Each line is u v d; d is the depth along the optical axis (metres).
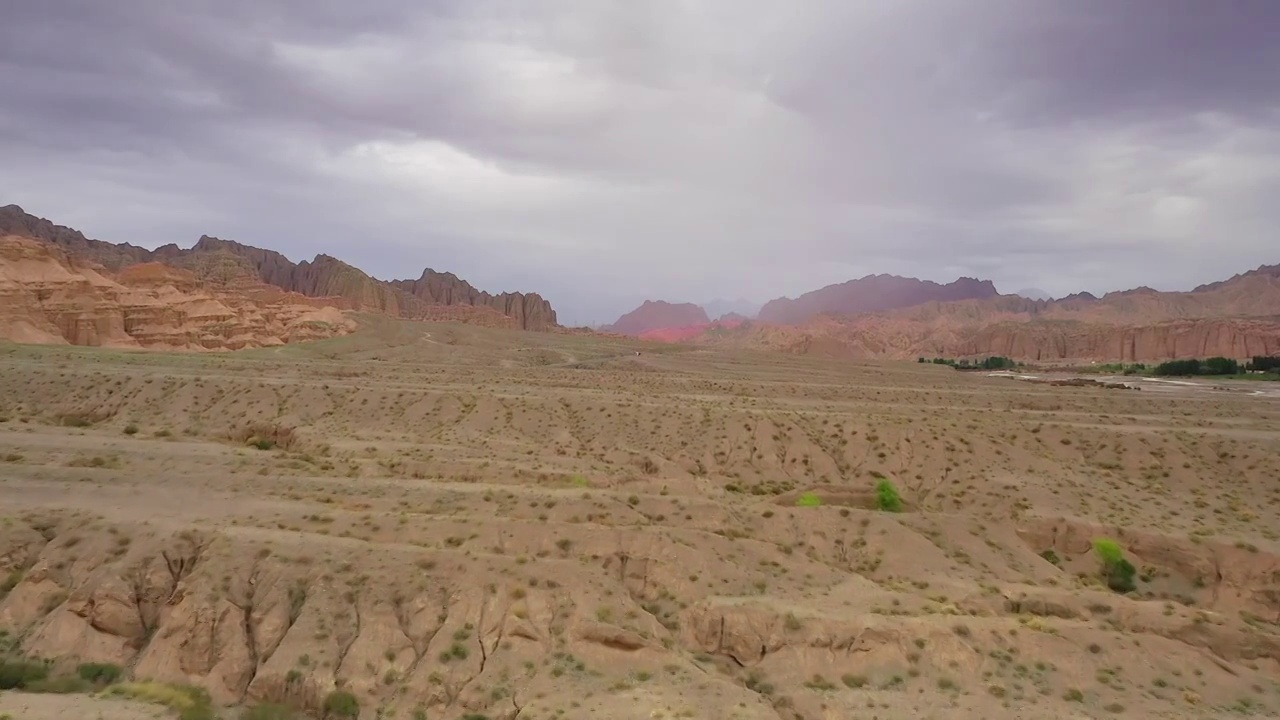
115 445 56.06
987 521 52.75
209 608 34.09
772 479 68.62
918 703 32.34
